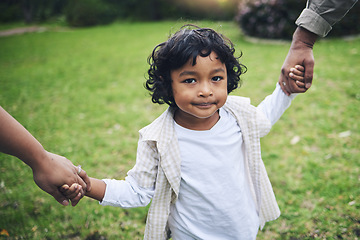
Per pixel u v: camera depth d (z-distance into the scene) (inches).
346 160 115.7
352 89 174.6
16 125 37.0
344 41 280.1
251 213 54.7
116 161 128.7
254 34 341.7
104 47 376.2
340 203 95.4
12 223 96.7
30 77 269.4
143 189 50.1
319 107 158.6
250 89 193.0
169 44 46.3
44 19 754.8
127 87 222.8
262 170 55.4
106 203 48.3
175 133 50.3
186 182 50.3
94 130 158.9
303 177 108.6
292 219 91.4
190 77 45.1
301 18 53.0
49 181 40.1
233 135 52.4
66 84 242.1
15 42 454.6
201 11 587.2
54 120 174.4
